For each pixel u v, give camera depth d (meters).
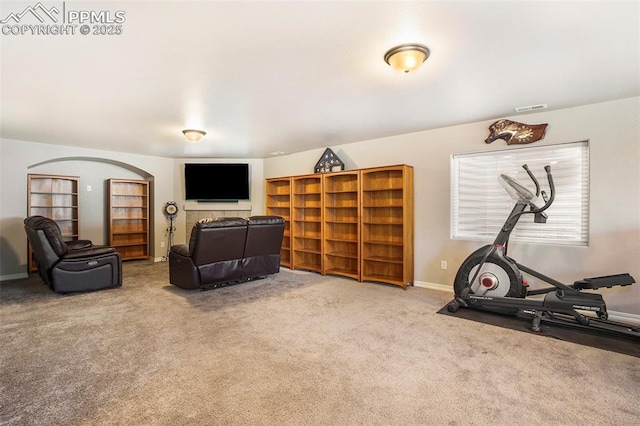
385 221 4.71
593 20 1.78
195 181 6.66
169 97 3.03
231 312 3.39
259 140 5.04
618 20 1.78
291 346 2.56
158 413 1.72
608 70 2.46
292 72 2.49
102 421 1.65
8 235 4.93
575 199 3.50
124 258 6.47
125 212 6.62
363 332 2.85
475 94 3.00
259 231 4.56
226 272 4.35
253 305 3.63
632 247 3.11
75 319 3.16
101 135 4.65
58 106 3.28
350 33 1.93
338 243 5.48
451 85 2.78
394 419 1.68
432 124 4.12
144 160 6.45
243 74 2.52
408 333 2.82
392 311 3.42
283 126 4.16
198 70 2.44
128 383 2.02
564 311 2.89
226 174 6.65
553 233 3.63
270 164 6.70
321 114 3.63
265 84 2.73
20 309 3.46
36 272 5.26
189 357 2.38
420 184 4.51
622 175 3.14
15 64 2.31
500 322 3.09
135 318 3.20
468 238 4.21
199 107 3.34
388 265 4.84
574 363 2.27
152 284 4.61
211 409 1.76
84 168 6.14
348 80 2.65
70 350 2.48
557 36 1.96
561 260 3.47
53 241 3.90
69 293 4.08
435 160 4.37
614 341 2.64
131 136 4.71
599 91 2.92
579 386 1.98
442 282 4.33
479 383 2.02
